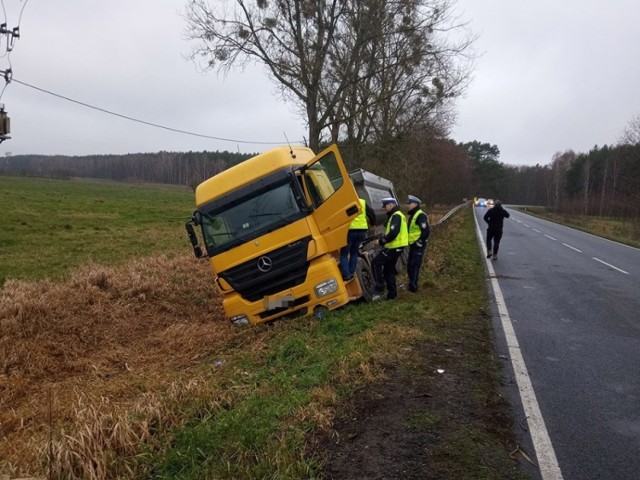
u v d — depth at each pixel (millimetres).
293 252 7949
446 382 5145
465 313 8258
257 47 19328
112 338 8188
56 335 7855
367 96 21891
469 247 18578
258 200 8164
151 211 35312
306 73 19312
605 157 77562
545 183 114875
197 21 18609
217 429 4309
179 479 3689
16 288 9820
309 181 8344
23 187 50219
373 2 18734
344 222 7984
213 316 9664
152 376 6340
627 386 5270
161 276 11930
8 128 7766
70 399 5680
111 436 4129
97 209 33719
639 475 3592
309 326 7625
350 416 4406
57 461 3793
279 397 4906
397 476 3510
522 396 4930
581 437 4133
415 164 26562
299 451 3861
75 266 13914
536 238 24812
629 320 8172
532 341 6844
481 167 99750
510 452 3859
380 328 7059
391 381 5121
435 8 19438
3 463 4035
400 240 9273
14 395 5984
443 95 23047
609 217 56031
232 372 6043
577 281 12016
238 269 8109
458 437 4012
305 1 18484
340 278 8133
